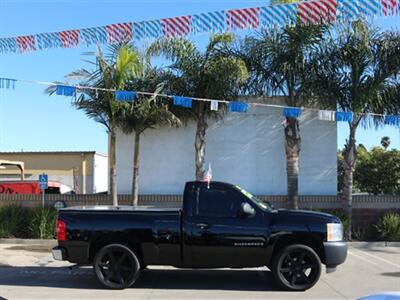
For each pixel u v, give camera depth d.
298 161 17.00
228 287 9.75
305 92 16.25
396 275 11.00
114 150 16.83
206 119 17.97
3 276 10.95
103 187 39.03
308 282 9.38
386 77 16.22
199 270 11.49
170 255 9.65
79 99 16.23
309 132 17.89
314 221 9.49
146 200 17.88
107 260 9.75
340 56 16.09
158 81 16.67
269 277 10.66
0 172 36.03
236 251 9.51
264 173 17.97
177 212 9.73
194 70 16.31
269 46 16.00
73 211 9.95
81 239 9.77
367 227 17.28
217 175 18.02
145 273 11.12
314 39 15.73
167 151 18.27
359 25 15.41
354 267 12.01
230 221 9.58
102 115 16.83
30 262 12.84
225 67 15.67
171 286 9.86
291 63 15.85
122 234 9.72
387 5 8.31
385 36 16.22
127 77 16.00
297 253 9.44
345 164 16.88
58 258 9.84
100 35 9.83
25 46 10.33
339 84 16.28
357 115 16.45
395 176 27.38
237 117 18.06
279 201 17.47
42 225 16.75
